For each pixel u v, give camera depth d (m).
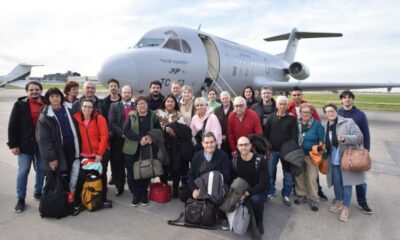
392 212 4.18
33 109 4.16
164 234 3.45
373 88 15.76
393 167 6.60
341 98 4.40
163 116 4.68
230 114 4.61
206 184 3.66
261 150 3.97
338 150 4.10
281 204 4.52
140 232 3.49
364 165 3.77
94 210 4.08
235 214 3.41
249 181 3.77
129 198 4.64
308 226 3.75
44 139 3.78
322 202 4.60
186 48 9.84
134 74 8.02
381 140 10.08
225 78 11.96
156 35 9.73
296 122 4.46
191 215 3.62
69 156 4.13
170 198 4.58
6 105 22.27
